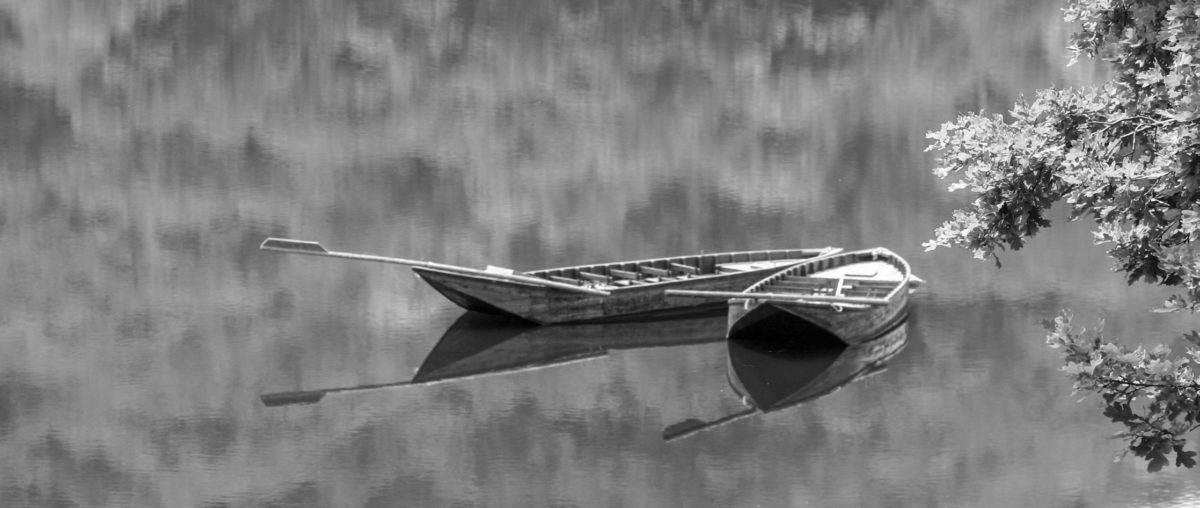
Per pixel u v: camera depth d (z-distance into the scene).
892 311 40.53
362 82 82.31
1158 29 19.02
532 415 35.91
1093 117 19.61
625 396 37.03
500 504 30.98
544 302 41.34
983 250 19.77
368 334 42.00
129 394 37.19
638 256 52.12
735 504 30.81
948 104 79.12
